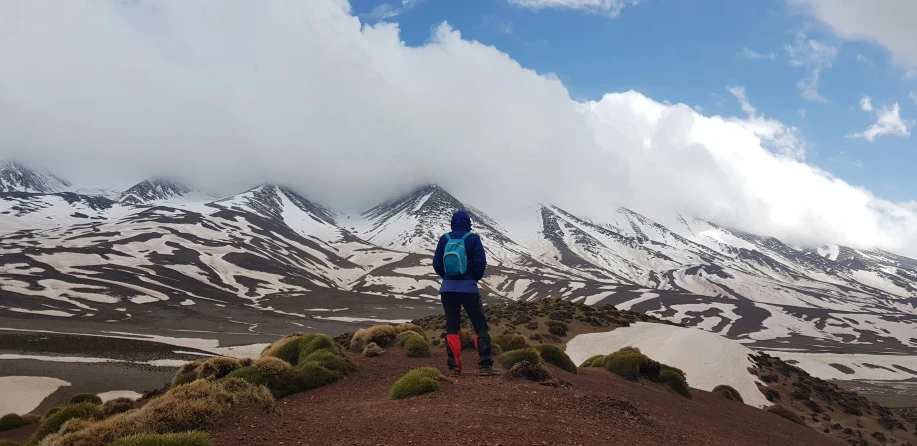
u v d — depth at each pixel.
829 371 90.69
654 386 19.50
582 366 22.34
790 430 19.45
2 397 45.28
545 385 10.42
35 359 58.16
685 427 11.39
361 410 8.60
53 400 45.31
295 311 119.88
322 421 7.65
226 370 12.24
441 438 6.49
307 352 13.89
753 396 30.55
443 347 19.58
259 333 92.00
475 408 8.17
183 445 5.85
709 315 145.12
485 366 11.37
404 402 9.07
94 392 47.66
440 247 10.84
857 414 31.56
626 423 8.80
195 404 7.32
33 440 11.41
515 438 6.54
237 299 127.00
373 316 119.69
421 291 163.88
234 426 7.20
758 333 129.25
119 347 66.88
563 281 188.50
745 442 12.52
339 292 150.12
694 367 33.44
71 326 82.94
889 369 94.38
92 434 6.73
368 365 14.02
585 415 8.52
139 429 6.85
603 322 41.09
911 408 60.25
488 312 41.94
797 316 148.38
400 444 6.28
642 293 169.12
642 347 36.09
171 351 67.62
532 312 41.81
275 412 8.18
